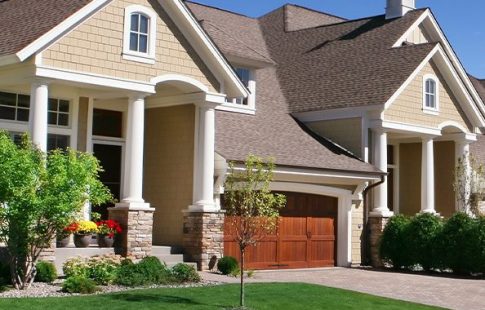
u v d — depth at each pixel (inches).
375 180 989.2
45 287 599.8
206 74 802.2
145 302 538.0
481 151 1245.7
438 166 1163.9
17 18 754.2
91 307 509.0
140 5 748.6
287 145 956.0
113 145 847.1
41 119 667.4
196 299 569.3
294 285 684.1
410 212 1150.3
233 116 977.5
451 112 1098.7
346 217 983.6
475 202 1073.5
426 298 687.7
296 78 1147.3
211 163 806.5
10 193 564.1
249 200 570.9
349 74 1083.9
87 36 703.7
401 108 1021.2
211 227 794.8
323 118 1042.1
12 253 582.9
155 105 853.8
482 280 858.1
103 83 713.0
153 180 862.5
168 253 786.8
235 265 767.7
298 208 939.3
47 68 669.3
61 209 571.5
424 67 1056.2
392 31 1143.0
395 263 967.0
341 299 626.2
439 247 922.7
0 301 509.7
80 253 700.0
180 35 780.6
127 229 728.3
